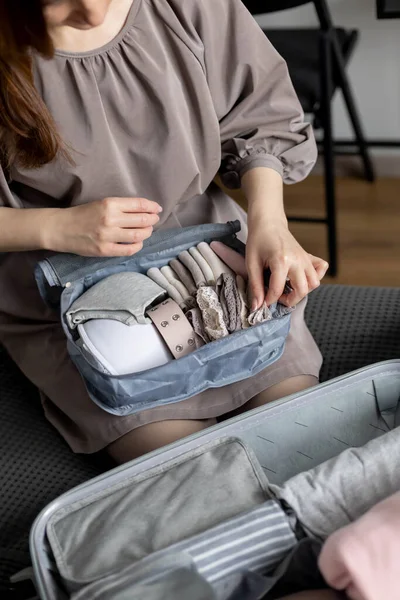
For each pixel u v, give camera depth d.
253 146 1.11
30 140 0.92
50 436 1.02
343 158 2.45
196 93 1.02
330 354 1.09
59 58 0.93
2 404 1.06
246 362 0.93
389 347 1.08
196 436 0.84
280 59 1.09
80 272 0.96
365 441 0.94
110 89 0.96
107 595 0.68
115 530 0.75
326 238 2.14
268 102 1.10
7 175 1.00
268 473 0.90
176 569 0.69
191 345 0.89
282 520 0.75
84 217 0.92
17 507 0.94
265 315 0.92
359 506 0.77
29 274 1.05
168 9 0.97
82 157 0.98
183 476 0.80
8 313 1.07
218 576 0.72
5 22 0.79
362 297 1.15
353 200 2.30
